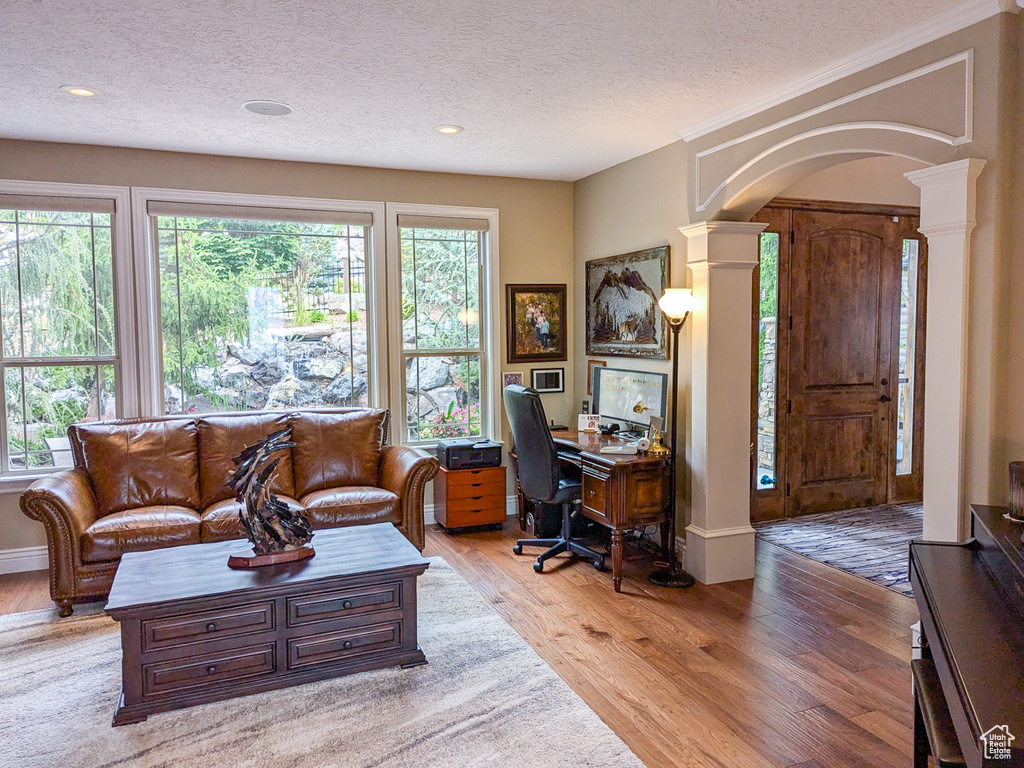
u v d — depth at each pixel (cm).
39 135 414
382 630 302
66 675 302
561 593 395
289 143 437
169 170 455
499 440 553
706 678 296
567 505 446
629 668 305
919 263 571
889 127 287
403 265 526
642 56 298
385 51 290
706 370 403
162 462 421
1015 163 251
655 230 457
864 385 559
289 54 293
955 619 181
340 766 236
